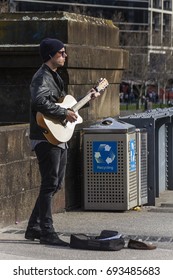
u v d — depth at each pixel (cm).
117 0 11444
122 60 1233
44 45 739
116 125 1013
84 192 1024
